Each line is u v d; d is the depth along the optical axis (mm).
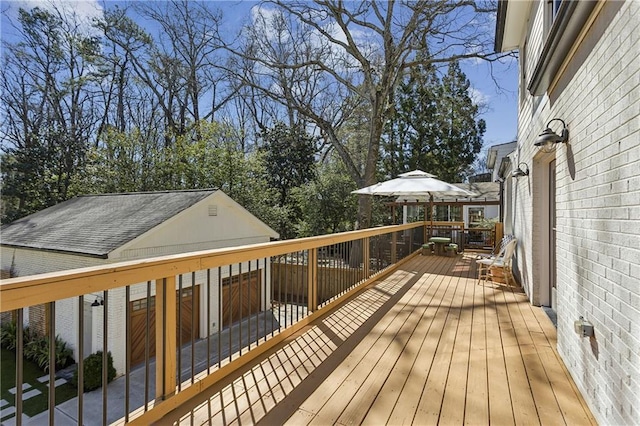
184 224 8656
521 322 3678
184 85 18359
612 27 1787
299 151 18328
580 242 2291
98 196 11953
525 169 5023
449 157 21375
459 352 2902
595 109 2023
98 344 7109
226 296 8969
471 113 14641
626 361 1621
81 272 1533
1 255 9328
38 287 1357
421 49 10727
